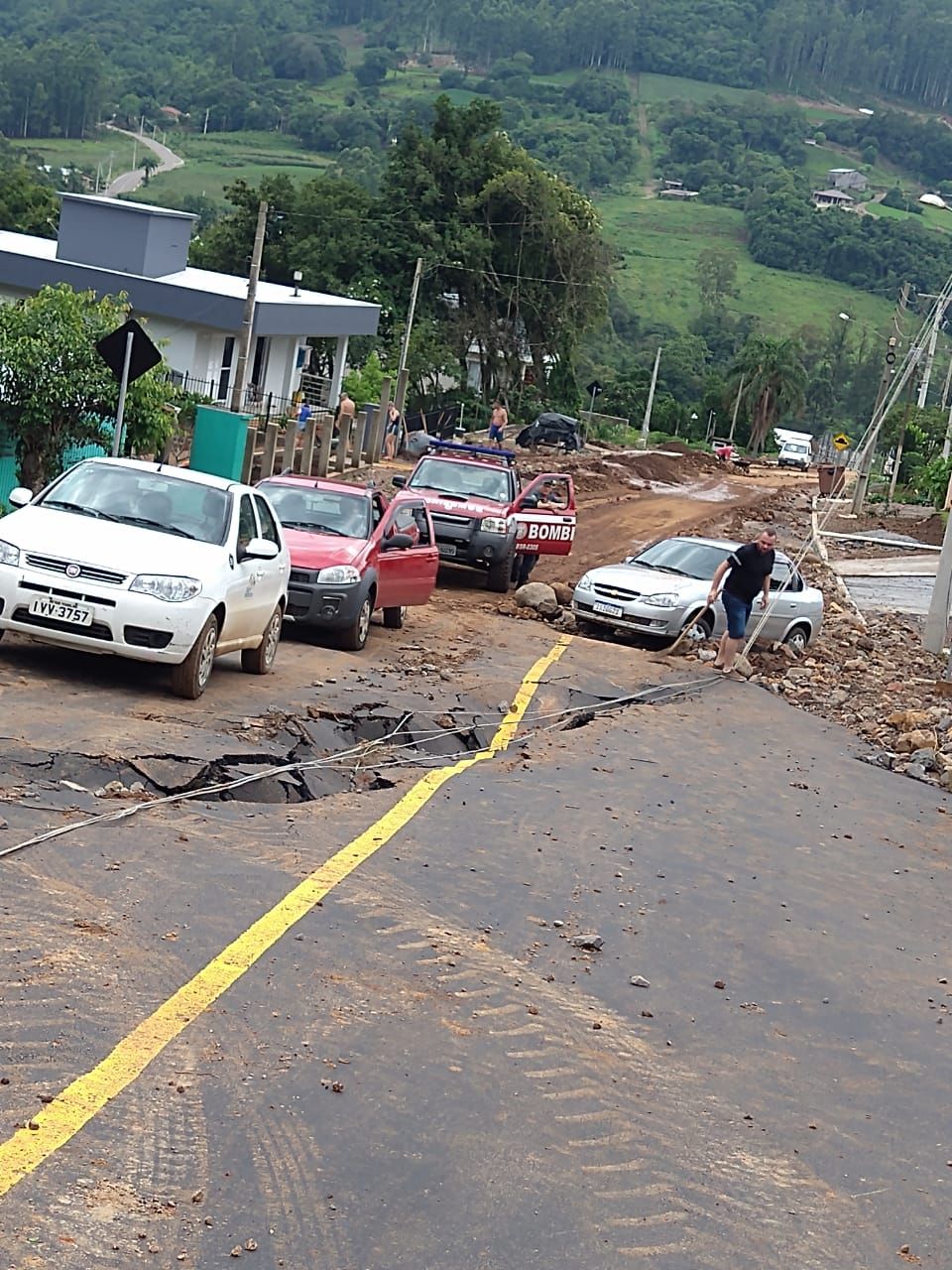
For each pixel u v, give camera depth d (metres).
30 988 6.26
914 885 11.04
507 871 9.34
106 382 20.75
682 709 16.48
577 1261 4.94
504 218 72.56
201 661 12.23
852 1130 6.50
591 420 81.44
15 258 44.12
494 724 14.01
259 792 10.18
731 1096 6.62
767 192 187.12
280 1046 6.16
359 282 68.88
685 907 9.34
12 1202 4.71
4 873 7.54
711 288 156.75
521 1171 5.49
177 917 7.39
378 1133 5.57
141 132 186.00
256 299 42.62
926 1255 5.46
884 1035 7.81
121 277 43.41
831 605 28.17
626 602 20.42
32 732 10.12
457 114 73.00
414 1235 4.93
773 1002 7.99
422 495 24.47
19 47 199.12
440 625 19.84
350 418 38.00
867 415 124.06
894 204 182.12
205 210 137.50
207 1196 4.95
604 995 7.57
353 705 13.26
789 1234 5.41
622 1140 5.92
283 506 17.97
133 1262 4.52
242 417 28.42
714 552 21.80
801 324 150.62
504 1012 7.00
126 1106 5.43
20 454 21.30
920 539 45.03
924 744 16.30
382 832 9.63
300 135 190.00
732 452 84.06
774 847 11.35
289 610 16.41
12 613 11.93
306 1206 4.99
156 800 9.33
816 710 18.09
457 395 69.81
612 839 10.60
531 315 73.44
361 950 7.43
